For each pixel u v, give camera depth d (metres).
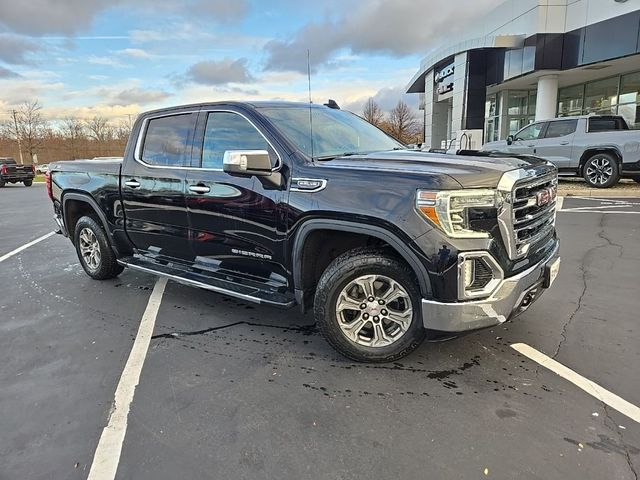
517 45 17.97
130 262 4.88
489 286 2.88
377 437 2.49
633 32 14.32
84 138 67.81
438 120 28.23
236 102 3.88
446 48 23.95
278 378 3.13
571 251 6.23
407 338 3.16
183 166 4.16
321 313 3.26
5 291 5.23
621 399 2.79
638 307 4.19
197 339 3.78
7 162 30.36
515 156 3.51
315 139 3.71
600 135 11.55
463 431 2.53
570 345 3.49
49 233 9.29
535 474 2.19
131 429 2.60
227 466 2.29
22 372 3.29
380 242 3.28
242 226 3.69
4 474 2.27
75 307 4.61
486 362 3.28
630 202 10.48
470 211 2.80
